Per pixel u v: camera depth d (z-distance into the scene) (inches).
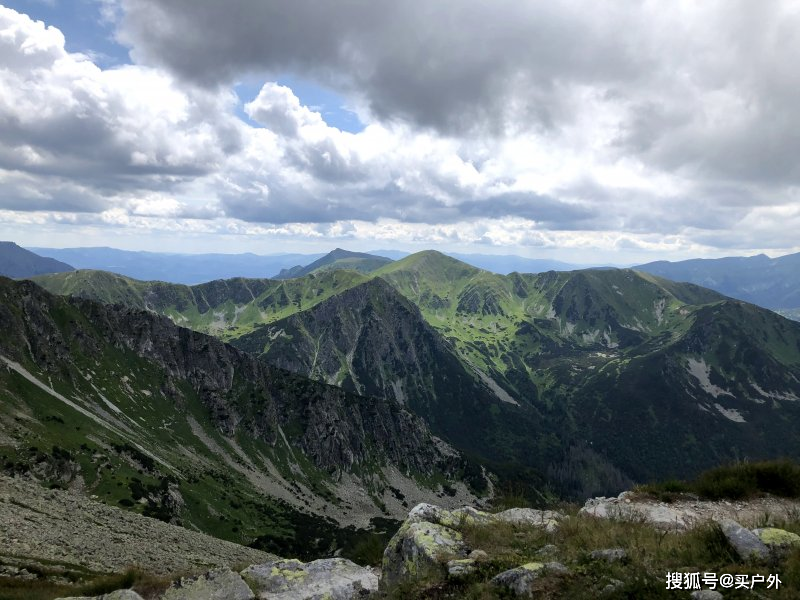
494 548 532.4
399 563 559.8
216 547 3233.3
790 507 714.2
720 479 813.9
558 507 729.0
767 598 364.2
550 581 424.2
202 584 601.3
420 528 562.3
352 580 630.5
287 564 671.1
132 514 3225.9
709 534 483.8
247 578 628.7
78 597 611.2
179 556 2593.5
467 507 655.1
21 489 2714.1
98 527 2596.0
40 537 2010.3
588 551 496.7
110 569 1920.5
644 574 408.5
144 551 2436.0
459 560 496.1
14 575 1501.0
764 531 477.4
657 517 671.8
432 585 467.8
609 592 392.2
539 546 534.0
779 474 783.7
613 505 727.7
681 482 822.5
